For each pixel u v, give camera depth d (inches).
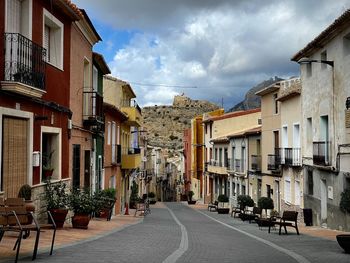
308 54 986.1
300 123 1064.2
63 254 380.2
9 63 451.8
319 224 936.3
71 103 703.1
